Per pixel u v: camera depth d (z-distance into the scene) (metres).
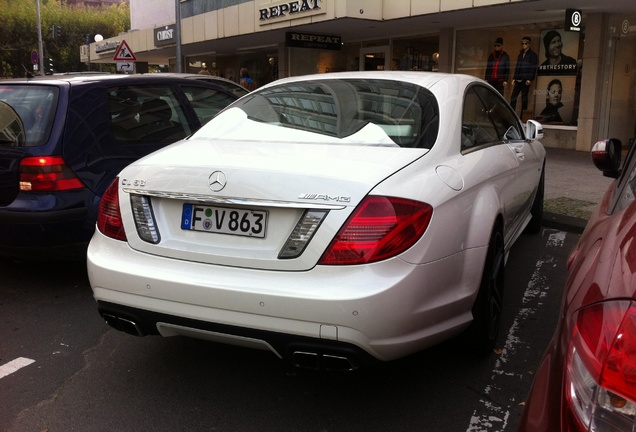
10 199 4.34
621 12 11.91
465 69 14.94
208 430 2.79
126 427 2.82
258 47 21.56
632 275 1.44
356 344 2.42
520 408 2.94
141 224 2.87
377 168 2.66
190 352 3.61
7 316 4.18
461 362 3.41
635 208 1.86
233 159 2.81
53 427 2.82
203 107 5.62
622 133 12.98
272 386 3.19
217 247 2.69
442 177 2.87
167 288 2.69
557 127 13.09
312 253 2.48
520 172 4.35
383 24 14.30
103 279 2.88
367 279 2.43
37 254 4.34
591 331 1.42
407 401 3.02
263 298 2.49
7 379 3.29
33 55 35.22
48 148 4.29
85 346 3.70
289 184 2.55
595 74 12.01
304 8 14.02
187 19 19.86
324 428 2.80
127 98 4.96
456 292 2.83
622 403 1.29
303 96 3.71
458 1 11.59
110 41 27.53
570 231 6.52
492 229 3.17
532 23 13.30
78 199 4.36
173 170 2.82
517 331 3.85
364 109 3.41
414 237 2.53
